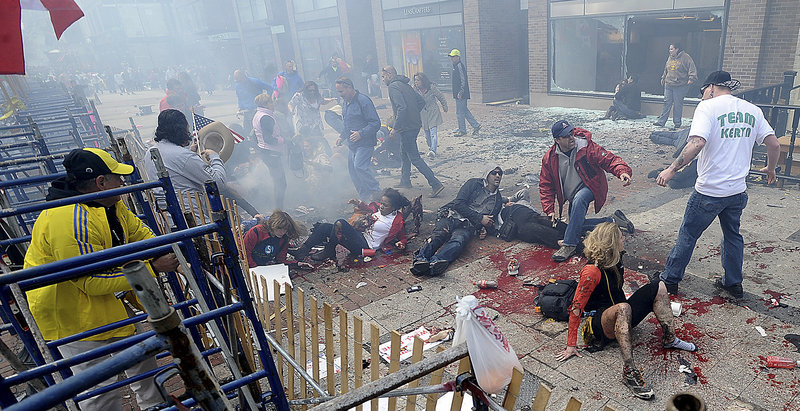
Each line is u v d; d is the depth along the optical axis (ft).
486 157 34.53
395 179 31.63
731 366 11.83
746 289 15.02
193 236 4.91
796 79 33.22
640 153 31.24
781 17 34.09
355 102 26.09
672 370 11.90
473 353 5.49
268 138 25.38
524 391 11.75
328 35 82.84
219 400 3.47
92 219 8.24
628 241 19.15
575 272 17.20
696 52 39.63
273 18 92.12
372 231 20.47
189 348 3.24
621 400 11.12
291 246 20.84
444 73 62.39
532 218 19.81
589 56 47.52
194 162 15.99
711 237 18.65
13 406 2.45
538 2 49.39
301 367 9.61
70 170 8.14
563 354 12.67
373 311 16.03
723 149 13.23
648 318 14.06
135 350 3.02
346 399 4.74
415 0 62.34
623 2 43.04
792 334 12.76
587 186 17.76
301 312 9.12
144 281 2.93
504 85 58.65
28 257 8.12
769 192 22.71
